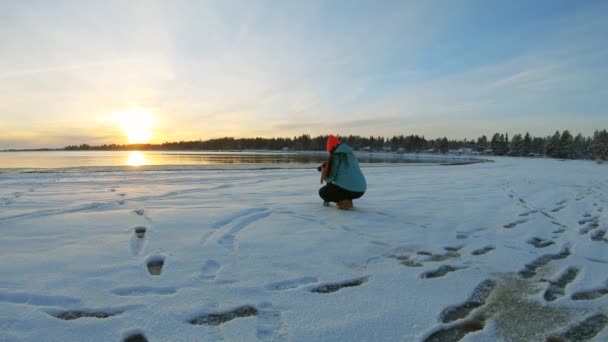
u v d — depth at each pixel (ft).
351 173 18.75
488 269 10.28
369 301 8.02
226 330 6.66
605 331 6.95
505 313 7.65
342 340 6.38
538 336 6.72
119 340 6.36
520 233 14.49
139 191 26.48
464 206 20.84
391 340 6.42
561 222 16.75
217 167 63.57
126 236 13.20
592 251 12.10
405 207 20.29
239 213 17.70
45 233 13.47
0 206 19.12
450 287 8.89
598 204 22.13
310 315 7.30
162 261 10.92
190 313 7.29
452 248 12.41
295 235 13.73
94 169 53.88
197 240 12.80
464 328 7.02
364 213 18.22
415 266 10.50
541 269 10.44
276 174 44.70
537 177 44.73
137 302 7.77
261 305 7.75
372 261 10.87
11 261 10.23
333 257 11.16
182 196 24.08
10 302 7.68
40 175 39.63
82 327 6.69
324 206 20.15
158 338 6.37
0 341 6.15
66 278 9.01
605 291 8.88
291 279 9.25
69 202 20.62
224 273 9.59
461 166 78.95
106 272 9.47
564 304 8.09
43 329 6.59
